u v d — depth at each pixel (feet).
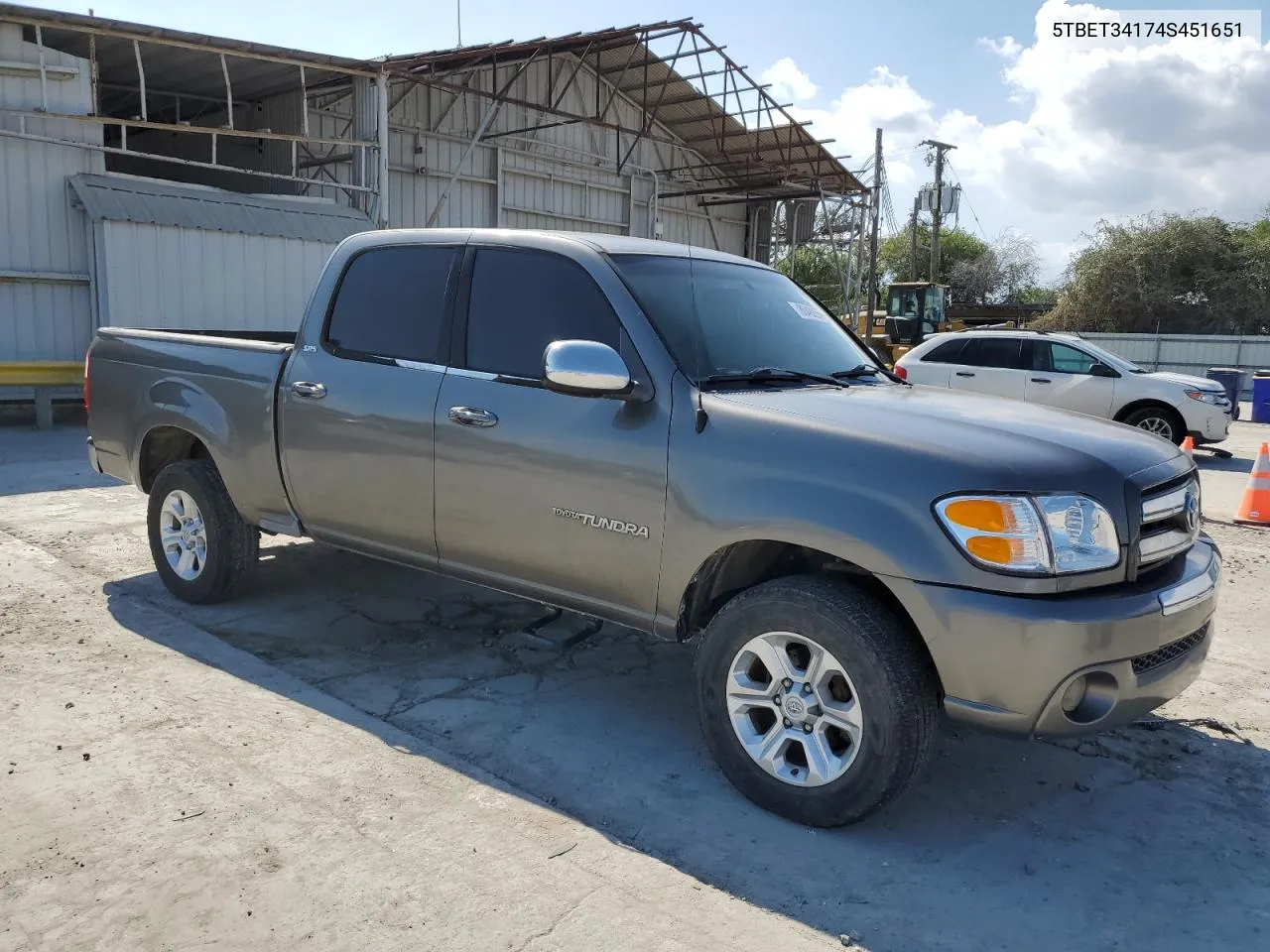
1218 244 116.47
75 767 10.96
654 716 13.08
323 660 14.60
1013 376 43.01
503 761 11.61
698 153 90.43
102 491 26.89
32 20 41.73
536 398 12.17
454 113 72.08
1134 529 9.75
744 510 10.33
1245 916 9.14
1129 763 12.31
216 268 46.26
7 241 42.65
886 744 9.67
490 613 16.94
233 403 15.56
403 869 9.27
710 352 11.94
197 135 70.69
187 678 13.61
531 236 13.02
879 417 10.55
